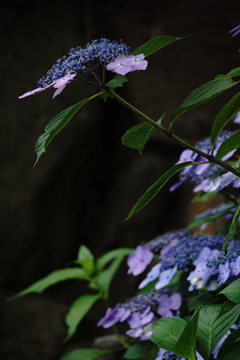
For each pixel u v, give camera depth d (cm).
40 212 600
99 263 369
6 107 593
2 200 592
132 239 620
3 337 586
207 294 247
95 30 617
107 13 620
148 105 602
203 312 201
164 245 276
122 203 623
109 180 636
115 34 618
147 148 627
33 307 591
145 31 612
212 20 606
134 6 617
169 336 197
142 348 248
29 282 609
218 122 184
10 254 599
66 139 597
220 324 196
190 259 248
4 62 598
